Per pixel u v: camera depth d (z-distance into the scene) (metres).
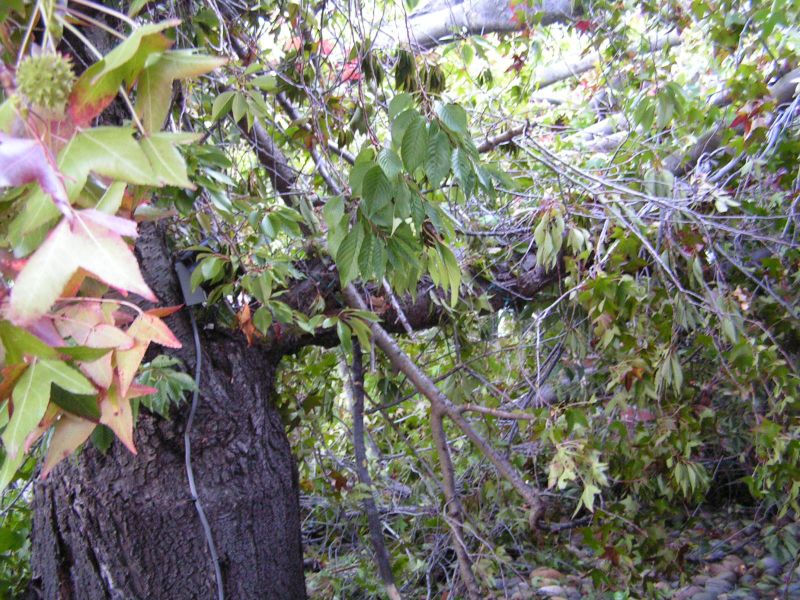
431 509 3.10
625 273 2.96
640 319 2.78
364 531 3.55
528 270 3.23
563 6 3.73
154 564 2.22
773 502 3.37
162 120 0.76
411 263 1.56
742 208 3.07
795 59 3.27
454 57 4.07
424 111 1.47
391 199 1.48
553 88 5.72
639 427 2.91
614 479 3.05
